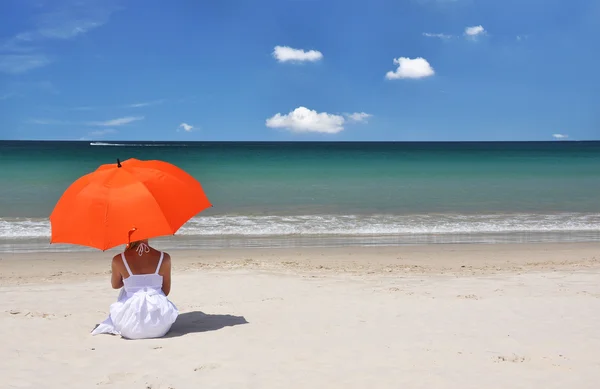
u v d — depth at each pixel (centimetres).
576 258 1273
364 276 1024
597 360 496
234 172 3888
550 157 6003
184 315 703
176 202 528
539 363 488
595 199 2402
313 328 623
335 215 1972
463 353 520
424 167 4338
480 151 8462
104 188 515
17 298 830
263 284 927
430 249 1391
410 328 621
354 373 464
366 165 4584
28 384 437
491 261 1234
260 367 480
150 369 475
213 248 1398
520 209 2125
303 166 4478
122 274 591
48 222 1777
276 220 1856
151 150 9781
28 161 5088
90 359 503
